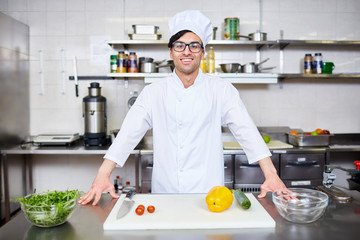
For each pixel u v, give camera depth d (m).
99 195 1.25
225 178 2.71
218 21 3.27
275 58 3.30
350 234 0.92
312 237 0.90
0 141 2.75
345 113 3.37
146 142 3.02
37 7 3.27
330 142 2.97
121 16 3.27
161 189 1.64
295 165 2.70
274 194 1.11
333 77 3.14
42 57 3.30
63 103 3.33
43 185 3.37
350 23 3.31
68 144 2.95
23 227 0.99
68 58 3.30
